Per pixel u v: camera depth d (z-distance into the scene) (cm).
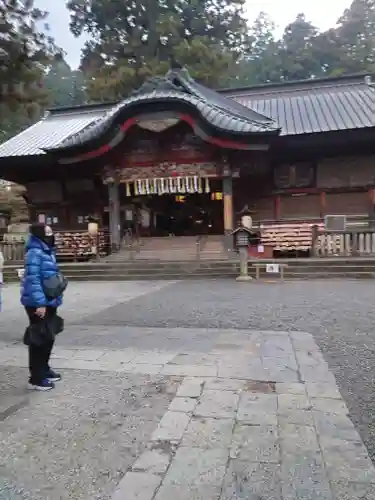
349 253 1459
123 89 3259
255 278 1327
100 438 306
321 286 1097
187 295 1003
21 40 1956
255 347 528
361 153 1800
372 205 1789
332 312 738
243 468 261
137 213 2334
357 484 243
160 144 1802
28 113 2350
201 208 2489
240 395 374
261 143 1642
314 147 1784
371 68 4147
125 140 1781
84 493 242
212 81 3164
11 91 2141
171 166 1805
